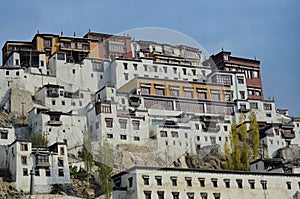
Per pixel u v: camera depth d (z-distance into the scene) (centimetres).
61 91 11781
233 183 9294
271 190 9562
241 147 10912
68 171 9288
